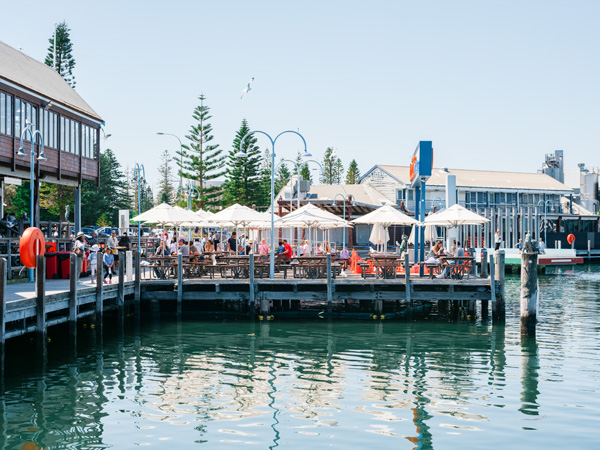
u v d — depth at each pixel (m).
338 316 25.50
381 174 71.88
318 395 14.03
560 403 13.41
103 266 21.84
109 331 22.05
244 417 12.48
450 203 36.00
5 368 16.41
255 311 26.30
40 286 16.58
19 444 10.98
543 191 75.94
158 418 12.41
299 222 31.22
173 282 23.89
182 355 18.22
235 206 28.80
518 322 24.33
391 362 17.34
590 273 49.66
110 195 94.81
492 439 11.27
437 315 25.78
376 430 11.74
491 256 23.02
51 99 30.94
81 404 13.31
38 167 30.00
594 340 20.47
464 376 15.75
